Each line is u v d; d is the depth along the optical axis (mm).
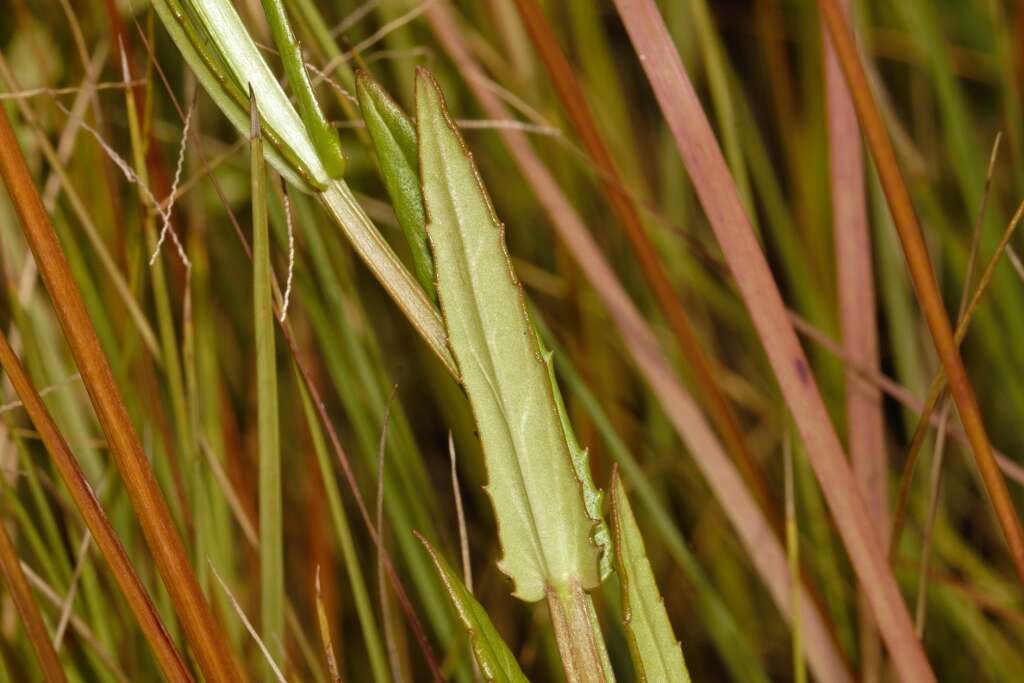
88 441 533
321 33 466
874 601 448
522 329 385
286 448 730
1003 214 774
